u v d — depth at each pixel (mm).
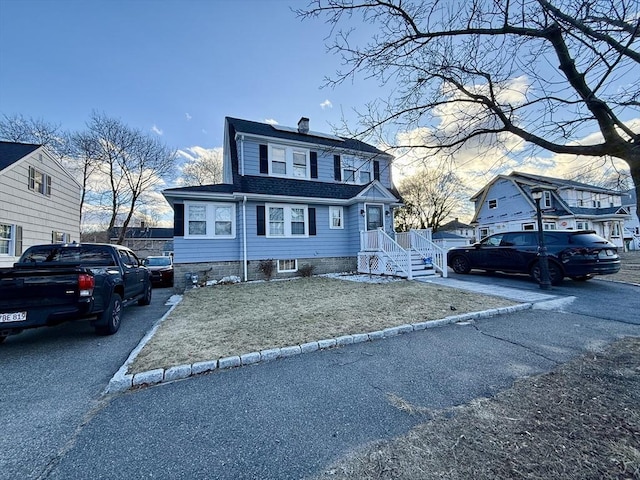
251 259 11500
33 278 4062
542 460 1773
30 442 2119
